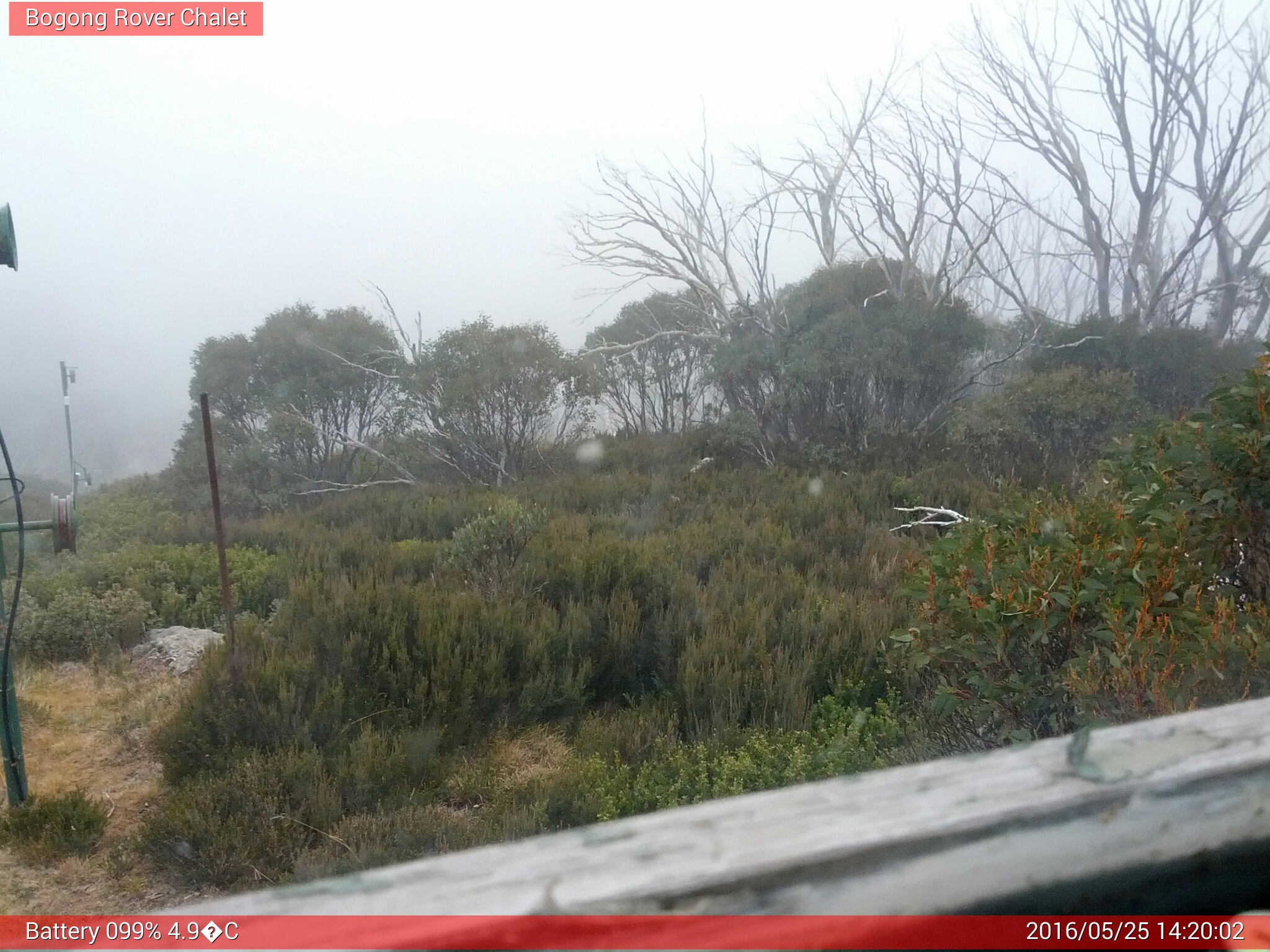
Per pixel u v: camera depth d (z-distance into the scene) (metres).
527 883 0.82
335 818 4.22
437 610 6.00
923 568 3.86
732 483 11.27
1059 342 13.01
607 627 6.20
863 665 5.38
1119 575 3.24
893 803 0.93
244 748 4.75
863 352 12.76
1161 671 2.95
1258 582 3.44
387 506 11.86
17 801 4.49
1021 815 0.90
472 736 5.14
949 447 11.94
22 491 4.41
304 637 5.75
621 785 4.29
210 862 3.86
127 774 5.01
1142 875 0.93
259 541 10.16
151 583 8.00
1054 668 3.46
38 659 6.75
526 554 7.43
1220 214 15.03
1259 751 1.04
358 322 15.33
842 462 12.10
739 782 4.11
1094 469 5.27
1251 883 0.97
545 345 13.35
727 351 13.91
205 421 5.62
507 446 13.26
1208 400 3.47
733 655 5.50
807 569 7.42
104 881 3.91
